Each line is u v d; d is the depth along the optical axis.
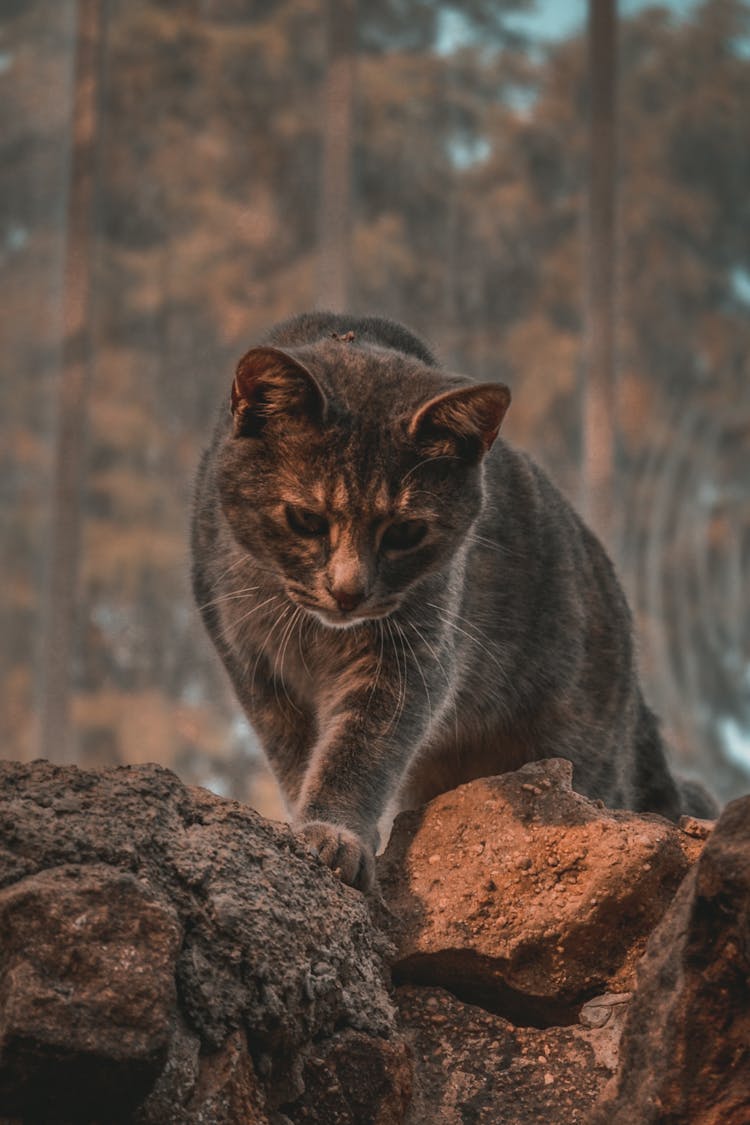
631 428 25.55
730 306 27.19
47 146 26.58
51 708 22.52
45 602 24.06
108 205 27.11
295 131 27.66
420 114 27.94
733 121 27.62
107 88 27.62
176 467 25.47
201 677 23.33
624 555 23.77
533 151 27.91
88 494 24.81
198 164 27.45
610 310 22.09
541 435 24.98
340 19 26.66
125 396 25.75
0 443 25.25
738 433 25.94
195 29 28.11
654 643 23.53
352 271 26.16
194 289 26.55
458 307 26.80
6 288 26.02
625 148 27.06
